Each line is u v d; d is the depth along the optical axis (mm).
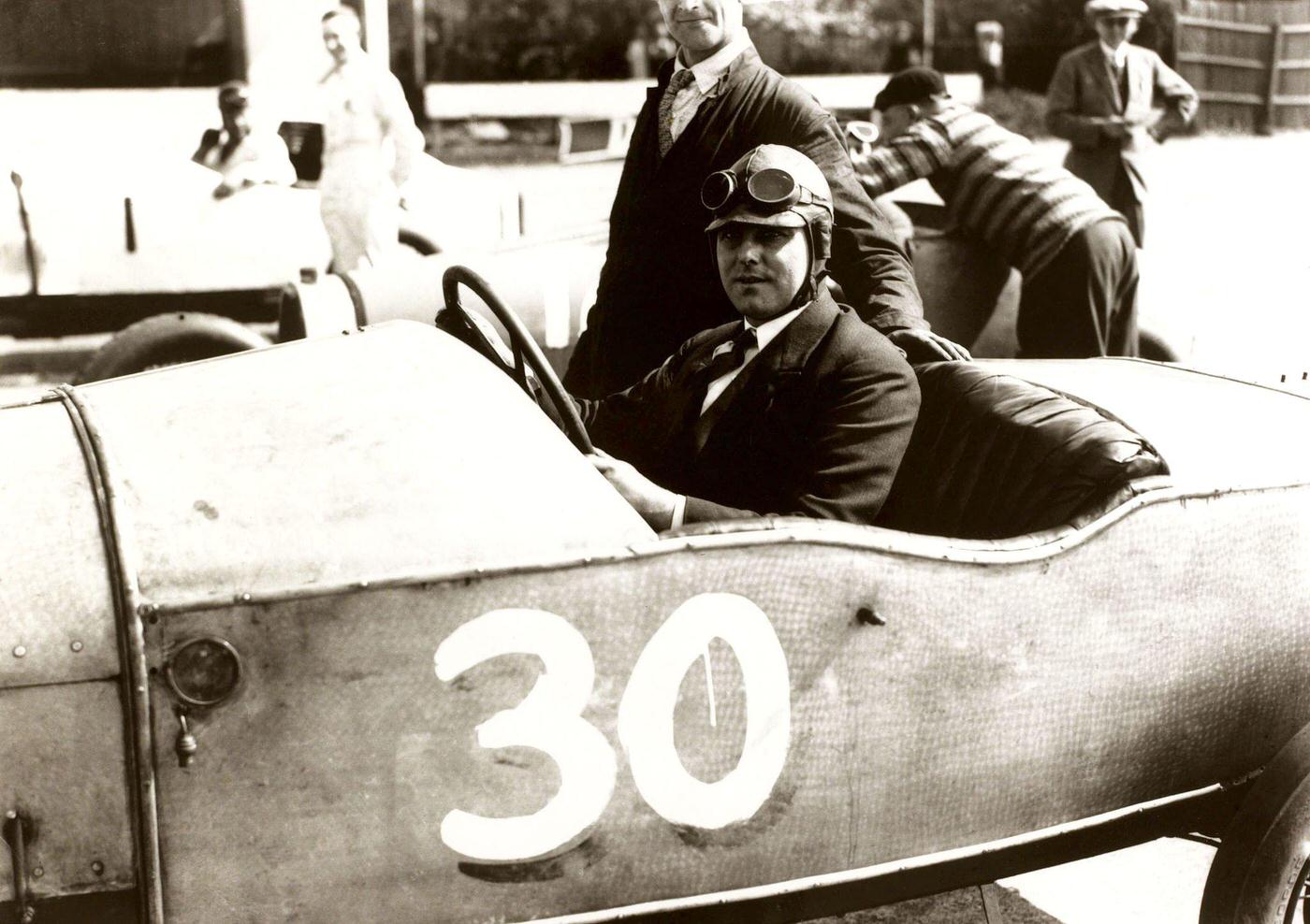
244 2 6074
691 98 3100
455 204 6395
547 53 13344
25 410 1999
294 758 1705
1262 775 2270
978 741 2053
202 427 1913
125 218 5777
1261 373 5488
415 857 1767
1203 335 6098
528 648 1774
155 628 1651
